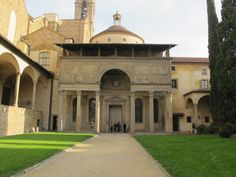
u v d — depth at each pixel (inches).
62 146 641.0
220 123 1040.8
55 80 1637.6
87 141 842.8
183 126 1705.2
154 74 1429.6
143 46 1454.2
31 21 1850.4
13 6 1521.9
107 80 1612.9
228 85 966.4
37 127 1360.7
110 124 1587.1
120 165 408.5
